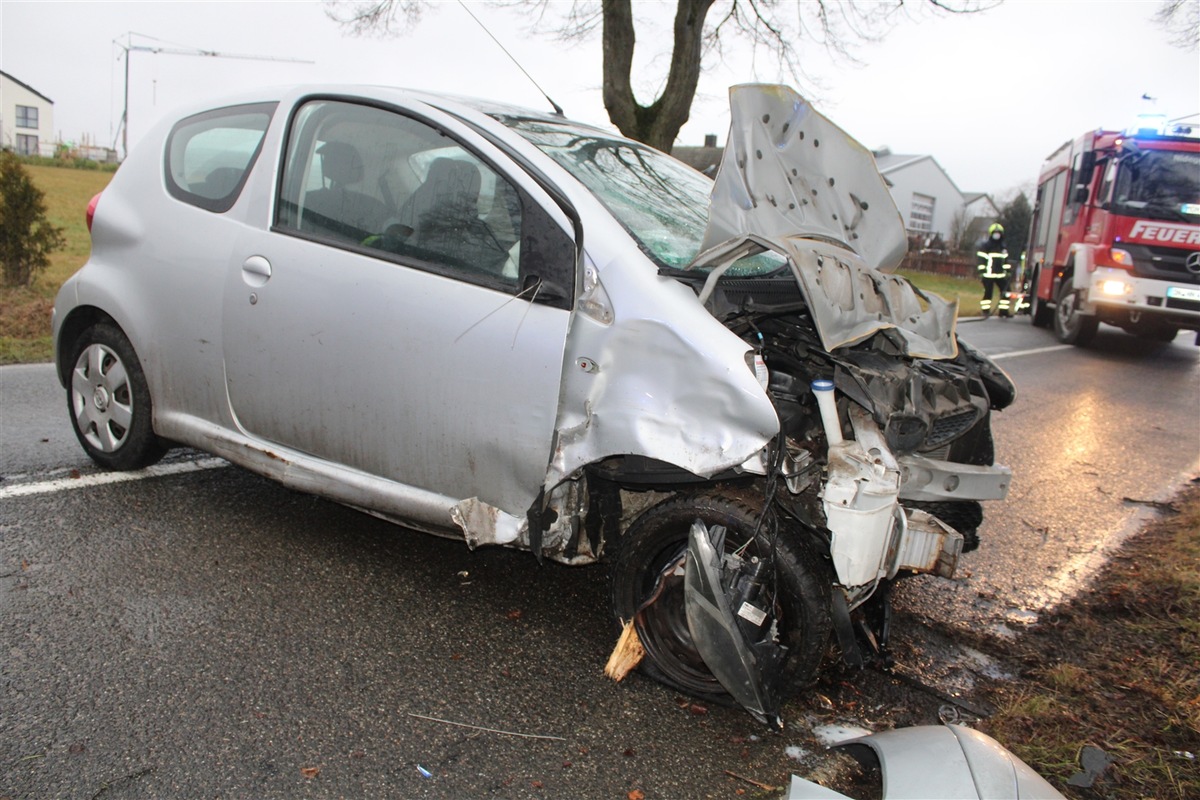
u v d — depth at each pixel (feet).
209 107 13.11
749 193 10.05
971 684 10.55
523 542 9.98
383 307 10.43
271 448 11.73
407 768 8.12
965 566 14.30
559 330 9.43
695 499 9.21
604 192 10.61
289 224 11.48
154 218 12.83
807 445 9.99
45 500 13.24
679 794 8.13
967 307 68.80
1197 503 18.17
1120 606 12.81
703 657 8.86
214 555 11.98
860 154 11.93
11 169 35.81
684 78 41.50
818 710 9.69
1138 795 8.55
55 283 38.65
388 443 10.60
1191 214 39.73
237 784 7.71
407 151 10.90
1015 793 5.98
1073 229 46.65
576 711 9.25
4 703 8.54
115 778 7.64
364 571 11.93
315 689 9.20
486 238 10.12
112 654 9.48
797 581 8.87
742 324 9.69
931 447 10.76
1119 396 30.86
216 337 11.92
